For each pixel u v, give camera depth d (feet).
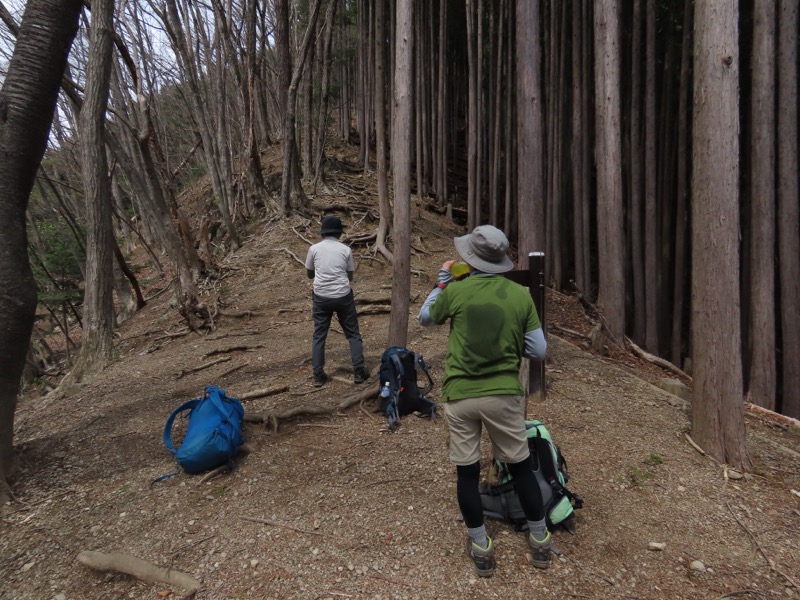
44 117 11.35
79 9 11.55
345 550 8.63
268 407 14.71
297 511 9.70
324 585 7.90
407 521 9.34
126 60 23.03
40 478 11.35
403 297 14.90
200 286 29.32
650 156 28.71
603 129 23.29
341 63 55.52
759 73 20.99
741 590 7.88
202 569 8.32
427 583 7.90
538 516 8.00
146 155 23.99
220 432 11.02
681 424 13.89
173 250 24.49
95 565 8.40
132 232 69.87
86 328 21.18
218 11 37.32
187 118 66.74
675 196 34.17
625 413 14.43
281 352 19.92
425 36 53.93
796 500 10.50
